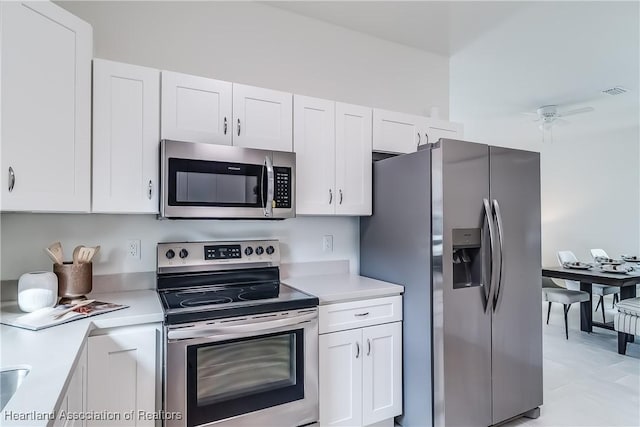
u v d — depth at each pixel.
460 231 2.14
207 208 1.94
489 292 2.22
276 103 2.22
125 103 1.83
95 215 2.03
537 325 2.48
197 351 1.65
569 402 2.69
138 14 2.17
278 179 2.13
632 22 2.76
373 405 2.18
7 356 1.15
